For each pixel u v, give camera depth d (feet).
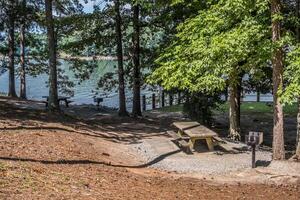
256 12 44.60
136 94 75.66
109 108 91.71
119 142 52.65
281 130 42.29
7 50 102.53
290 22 46.09
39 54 102.37
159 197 29.73
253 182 37.91
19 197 23.48
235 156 47.39
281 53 41.19
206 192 33.19
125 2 70.28
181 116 81.41
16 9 87.76
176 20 64.80
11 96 97.55
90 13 73.15
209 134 48.62
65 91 114.83
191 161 44.65
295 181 38.17
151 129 63.52
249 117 88.58
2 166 29.19
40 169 30.94
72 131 52.37
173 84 46.93
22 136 42.45
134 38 73.56
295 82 37.88
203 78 44.55
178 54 48.44
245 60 48.78
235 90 61.26
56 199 24.43
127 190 30.32
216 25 43.16
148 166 42.11
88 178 31.58
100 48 77.97
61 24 73.77
